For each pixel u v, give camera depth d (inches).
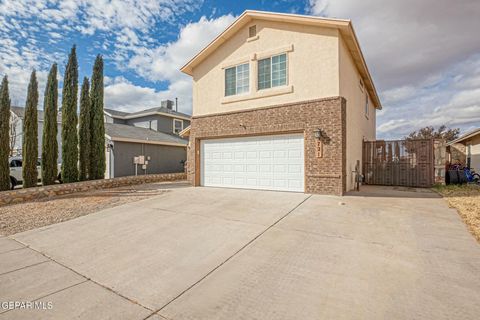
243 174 427.2
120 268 148.6
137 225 234.4
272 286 122.0
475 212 236.5
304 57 370.3
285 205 288.2
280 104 385.4
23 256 170.7
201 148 483.8
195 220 242.8
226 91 450.0
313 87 361.1
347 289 116.2
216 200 331.6
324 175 346.0
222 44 454.0
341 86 353.7
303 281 125.3
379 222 215.5
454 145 769.6
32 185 431.2
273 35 398.9
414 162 451.8
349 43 382.6
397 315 96.2
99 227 232.5
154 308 107.9
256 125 407.5
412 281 120.9
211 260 154.8
